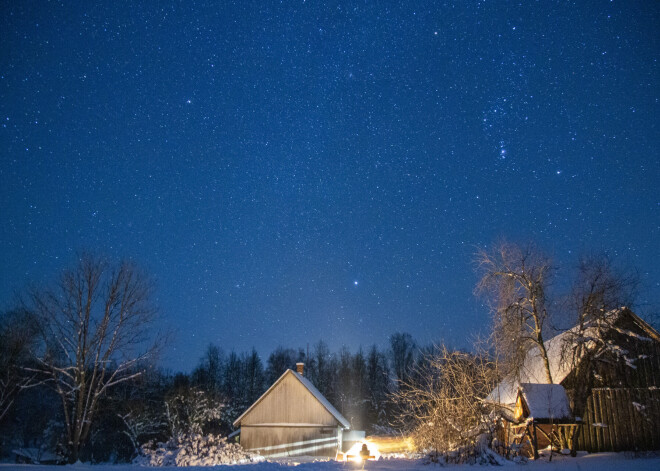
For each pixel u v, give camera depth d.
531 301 29.84
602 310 27.97
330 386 84.31
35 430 50.56
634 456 25.12
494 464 20.41
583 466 19.91
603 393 28.41
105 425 50.78
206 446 28.67
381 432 61.66
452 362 25.50
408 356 81.25
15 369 38.78
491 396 28.36
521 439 25.27
